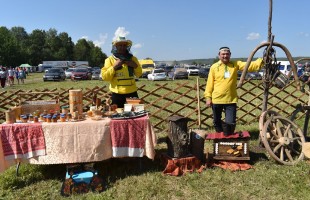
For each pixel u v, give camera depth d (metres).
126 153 3.84
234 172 3.98
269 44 4.38
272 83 4.50
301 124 6.57
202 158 4.25
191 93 11.47
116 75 4.48
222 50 4.37
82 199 3.38
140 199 3.38
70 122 3.72
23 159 3.64
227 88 4.45
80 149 3.70
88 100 6.53
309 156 4.25
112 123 3.76
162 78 24.91
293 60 4.55
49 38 99.88
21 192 3.61
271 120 4.38
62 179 3.93
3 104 6.70
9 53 74.19
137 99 4.31
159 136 5.93
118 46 4.32
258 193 3.44
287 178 3.76
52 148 3.66
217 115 4.67
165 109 6.55
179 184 3.69
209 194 3.45
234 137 4.15
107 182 3.78
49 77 26.17
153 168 4.15
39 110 4.17
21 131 3.61
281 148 4.30
